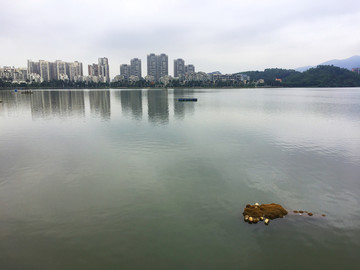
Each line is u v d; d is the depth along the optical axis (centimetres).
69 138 2856
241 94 14500
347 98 10444
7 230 1128
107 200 1398
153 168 1877
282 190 1526
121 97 10831
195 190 1520
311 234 1107
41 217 1230
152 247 1024
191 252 998
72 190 1519
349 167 1914
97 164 1966
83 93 15075
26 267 920
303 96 12250
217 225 1170
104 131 3262
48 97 10912
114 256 974
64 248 1016
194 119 4369
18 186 1573
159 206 1336
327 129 3428
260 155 2205
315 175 1756
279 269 925
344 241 1065
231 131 3259
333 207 1328
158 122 4019
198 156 2169
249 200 1402
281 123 3941
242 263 946
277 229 1138
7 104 7488
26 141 2719
